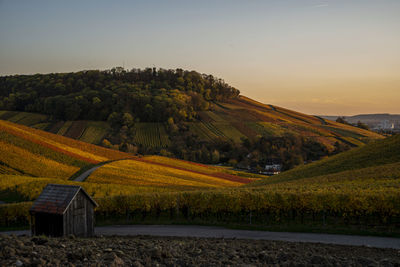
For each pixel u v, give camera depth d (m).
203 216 28.44
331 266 11.84
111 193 41.44
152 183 54.25
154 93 165.62
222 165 108.81
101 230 24.95
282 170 101.00
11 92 160.50
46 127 125.88
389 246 17.59
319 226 23.28
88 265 10.28
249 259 13.08
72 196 18.73
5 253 10.52
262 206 26.12
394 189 25.47
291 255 13.38
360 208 23.17
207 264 11.50
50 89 157.88
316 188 30.06
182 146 118.94
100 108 137.88
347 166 49.88
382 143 57.59
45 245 12.82
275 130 140.00
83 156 71.75
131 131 128.75
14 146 63.94
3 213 28.33
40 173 55.81
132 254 12.55
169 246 14.74
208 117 156.50
